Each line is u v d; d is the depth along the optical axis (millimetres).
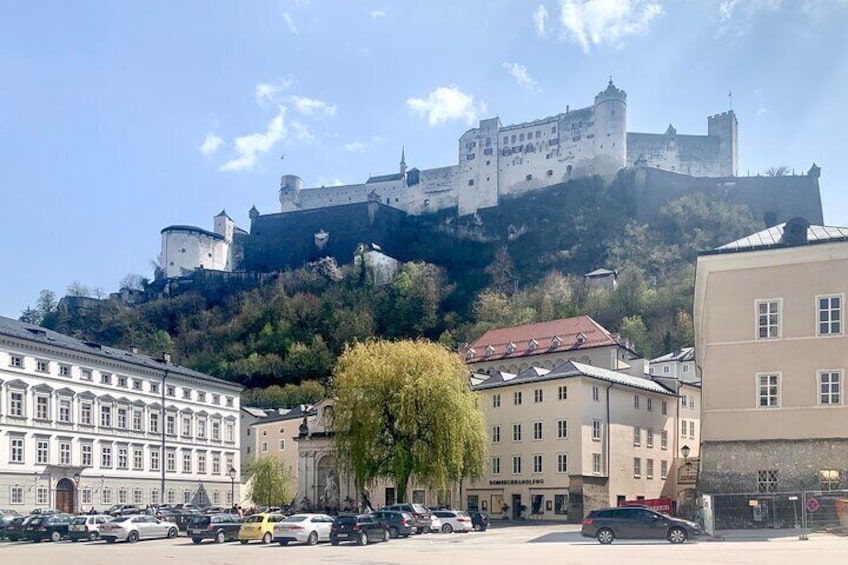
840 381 48812
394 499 84938
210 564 33500
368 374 69500
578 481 76188
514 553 35562
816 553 31125
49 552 43500
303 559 35625
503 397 85000
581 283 192125
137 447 96125
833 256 50219
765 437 49719
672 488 89188
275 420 126375
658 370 127125
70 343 92062
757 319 51312
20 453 80312
